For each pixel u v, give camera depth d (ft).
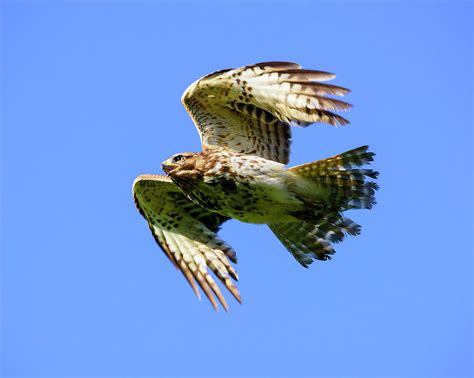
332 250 56.08
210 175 53.57
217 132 54.80
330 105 49.73
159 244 59.72
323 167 51.57
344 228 54.90
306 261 56.85
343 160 51.29
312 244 56.29
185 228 59.57
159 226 59.72
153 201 59.16
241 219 55.06
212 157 53.78
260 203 53.36
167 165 54.95
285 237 56.95
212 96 53.52
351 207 52.13
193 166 54.13
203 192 54.44
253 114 53.52
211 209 55.26
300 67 50.90
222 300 57.62
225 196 53.93
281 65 51.21
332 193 52.21
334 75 50.16
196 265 58.70
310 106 50.26
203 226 59.47
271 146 54.13
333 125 49.93
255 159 52.65
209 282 58.18
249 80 51.90
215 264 58.44
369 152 50.93
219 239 58.95
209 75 52.47
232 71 52.06
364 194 51.65
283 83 51.03
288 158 53.78
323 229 55.42
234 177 52.95
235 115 54.13
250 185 52.75
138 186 58.13
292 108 50.90
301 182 52.21
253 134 54.29
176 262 59.11
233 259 58.23
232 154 53.42
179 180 54.80
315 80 50.34
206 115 54.65
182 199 59.00
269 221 54.70
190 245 59.16
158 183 57.72
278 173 52.19
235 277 57.82
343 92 49.70
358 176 51.44
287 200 52.80
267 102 51.90
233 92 52.75
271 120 53.36
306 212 53.42
